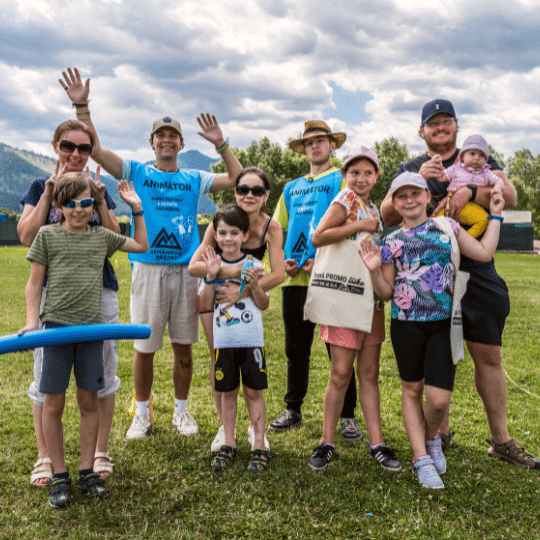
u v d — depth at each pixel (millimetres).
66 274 2520
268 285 3086
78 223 2549
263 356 3072
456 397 4219
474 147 2926
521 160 66375
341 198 2965
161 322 3416
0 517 2383
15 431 3424
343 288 2953
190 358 3549
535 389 4473
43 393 2484
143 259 3363
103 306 2852
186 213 3477
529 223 34594
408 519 2396
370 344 3098
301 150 4102
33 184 2844
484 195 2979
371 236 3064
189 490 2660
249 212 3160
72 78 3164
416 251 2844
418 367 2883
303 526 2348
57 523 2350
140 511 2453
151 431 3498
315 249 3658
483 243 2918
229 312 3047
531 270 16703
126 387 4469
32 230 2674
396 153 42031
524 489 2686
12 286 11000
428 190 2953
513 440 3086
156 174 3428
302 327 3686
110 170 3346
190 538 2240
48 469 2793
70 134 2752
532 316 7855
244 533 2287
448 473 2889
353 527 2342
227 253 3137
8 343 2305
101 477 2771
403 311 2863
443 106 3072
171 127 3369
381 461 2994
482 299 2980
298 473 2859
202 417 3773
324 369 5066
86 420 2627
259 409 3070
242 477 2805
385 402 4109
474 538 2260
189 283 3455
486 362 3037
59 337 2367
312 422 3738
